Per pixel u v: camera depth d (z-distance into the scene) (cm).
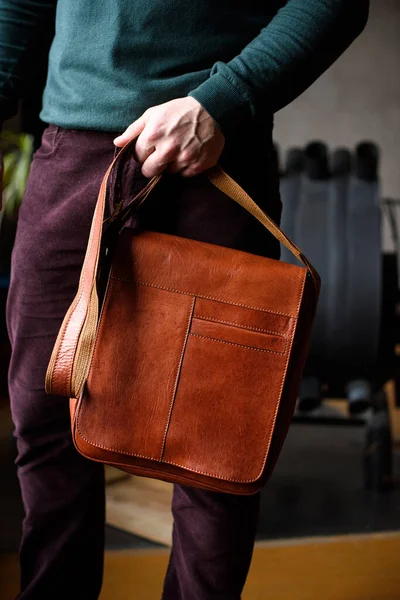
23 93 110
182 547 100
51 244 97
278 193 104
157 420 88
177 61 91
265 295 88
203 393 88
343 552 162
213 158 88
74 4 94
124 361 88
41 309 99
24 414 101
